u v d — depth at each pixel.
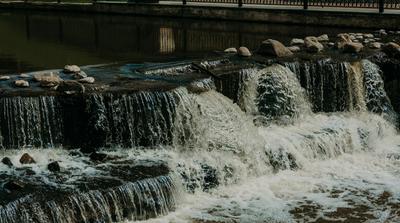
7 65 13.74
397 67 13.38
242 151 9.53
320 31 19.75
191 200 8.45
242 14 22.84
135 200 7.72
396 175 10.01
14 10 30.11
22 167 8.05
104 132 8.93
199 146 9.36
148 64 11.88
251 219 8.03
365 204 8.77
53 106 8.74
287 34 19.23
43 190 7.37
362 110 12.66
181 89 9.45
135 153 8.91
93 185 7.61
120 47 17.11
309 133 10.78
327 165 10.23
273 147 9.92
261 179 9.41
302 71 12.12
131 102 9.00
